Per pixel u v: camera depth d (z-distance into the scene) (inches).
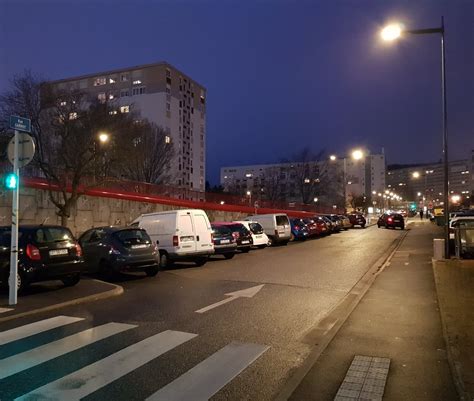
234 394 191.9
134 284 503.5
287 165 4448.8
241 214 1844.2
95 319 327.0
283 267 633.6
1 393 192.1
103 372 216.7
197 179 4387.3
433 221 2353.6
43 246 431.2
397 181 6929.1
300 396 188.4
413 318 321.1
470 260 606.2
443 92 633.0
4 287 455.2
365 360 233.3
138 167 1665.8
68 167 917.2
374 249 905.5
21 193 915.4
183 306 372.2
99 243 543.2
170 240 636.7
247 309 359.6
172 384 202.2
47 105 933.8
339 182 3831.2
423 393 189.6
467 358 222.8
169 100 3841.0
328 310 356.2
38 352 248.4
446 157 629.0
